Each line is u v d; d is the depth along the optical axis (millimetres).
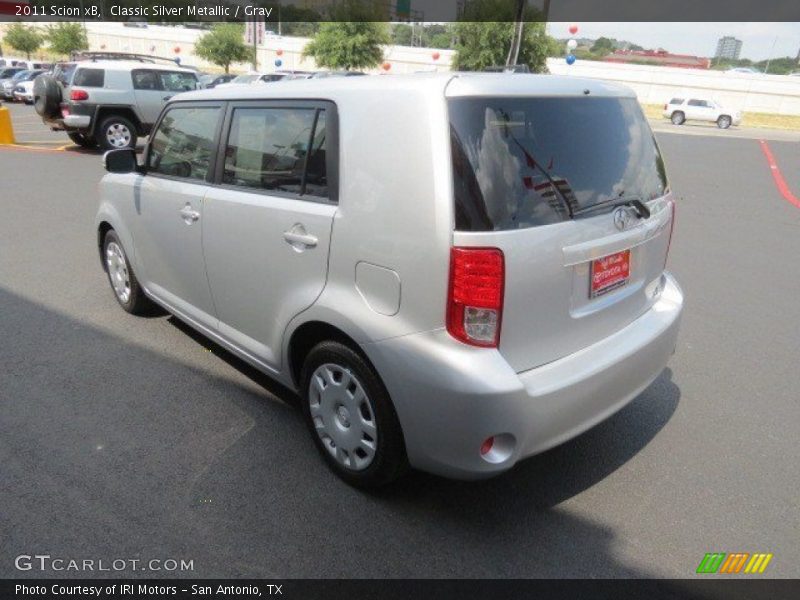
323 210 2617
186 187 3518
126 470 2920
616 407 2709
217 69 51344
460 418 2246
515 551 2500
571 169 2490
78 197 9148
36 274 5680
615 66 45375
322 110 2691
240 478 2887
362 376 2549
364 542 2521
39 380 3725
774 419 3564
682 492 2893
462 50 27656
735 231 8328
